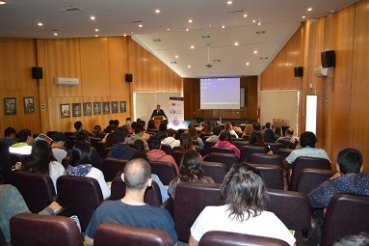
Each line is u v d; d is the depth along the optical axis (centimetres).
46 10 618
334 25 738
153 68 1559
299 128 1092
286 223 234
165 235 146
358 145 593
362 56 581
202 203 252
